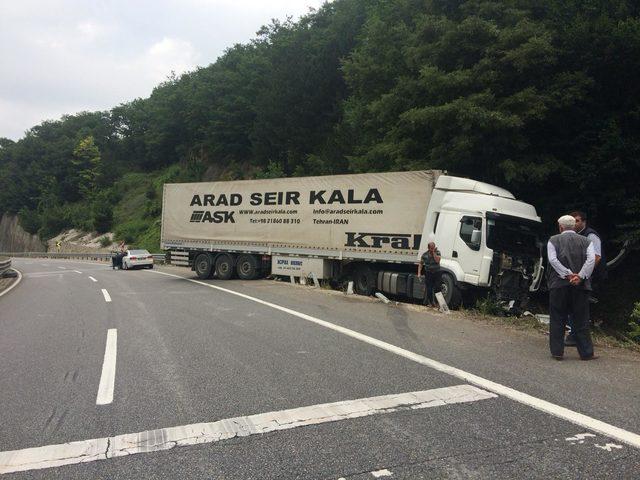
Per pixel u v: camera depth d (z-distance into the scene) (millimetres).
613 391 4992
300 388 5102
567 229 6484
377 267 14586
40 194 94562
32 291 17328
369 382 5301
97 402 4762
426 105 16094
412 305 11867
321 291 14688
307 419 4223
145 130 94625
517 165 14164
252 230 17781
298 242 16266
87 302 12977
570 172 14375
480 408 4473
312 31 46250
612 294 15148
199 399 4793
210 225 19094
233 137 56969
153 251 50094
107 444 3773
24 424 4219
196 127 69000
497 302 11320
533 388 5074
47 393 5086
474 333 8273
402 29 19828
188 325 8938
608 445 3660
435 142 15953
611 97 14695
